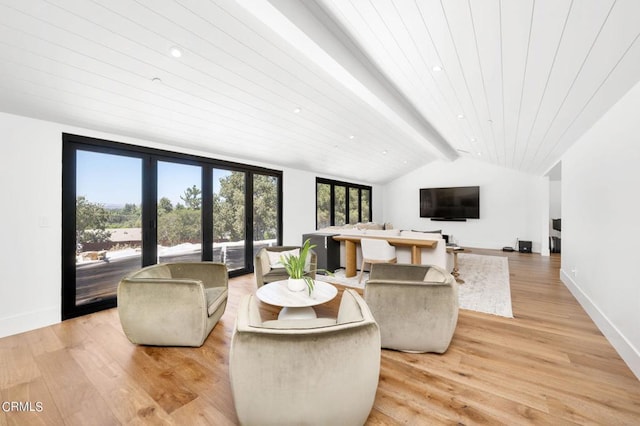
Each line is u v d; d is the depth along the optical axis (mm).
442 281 2227
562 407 1533
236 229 4766
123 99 2660
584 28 1408
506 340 2332
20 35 1849
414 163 8133
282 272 3367
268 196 5355
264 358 1211
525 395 1638
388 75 2789
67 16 1772
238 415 1277
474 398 1619
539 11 1369
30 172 2646
